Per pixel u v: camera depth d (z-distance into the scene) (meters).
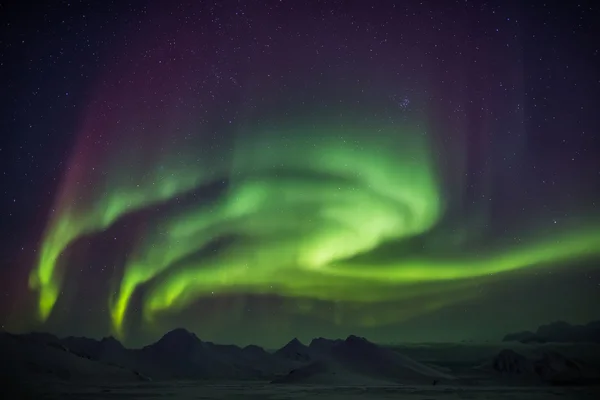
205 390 38.81
